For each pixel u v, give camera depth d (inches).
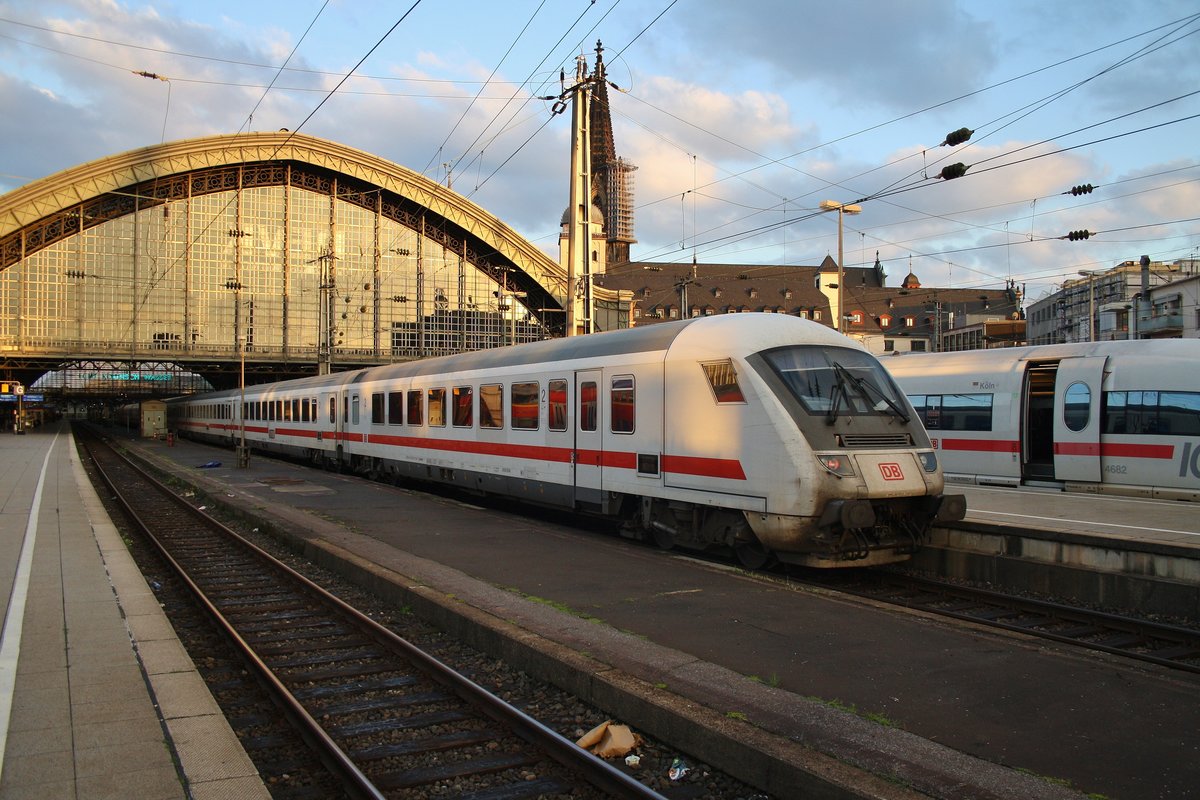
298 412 1227.9
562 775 199.0
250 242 2546.8
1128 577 375.9
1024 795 157.1
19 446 1849.2
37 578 380.2
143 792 166.2
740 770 183.2
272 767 208.1
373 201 2679.6
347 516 595.8
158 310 2458.2
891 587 422.3
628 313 2792.8
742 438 412.5
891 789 158.4
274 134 2458.2
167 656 261.1
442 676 262.1
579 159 834.8
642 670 234.8
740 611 314.8
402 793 191.5
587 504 534.6
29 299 2340.1
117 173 2324.1
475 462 669.3
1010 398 711.1
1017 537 429.1
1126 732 199.5
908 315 4261.8
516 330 2881.4
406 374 821.2
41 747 187.9
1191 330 1803.6
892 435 409.4
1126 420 634.8
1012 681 236.1
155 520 708.7
